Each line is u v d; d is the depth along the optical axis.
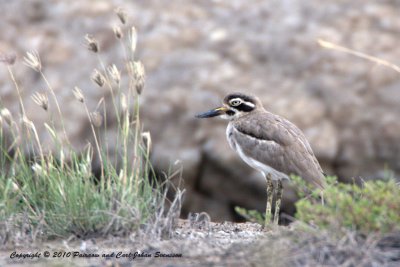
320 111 16.61
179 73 17.84
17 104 17.44
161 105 16.97
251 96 11.55
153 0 20.23
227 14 19.70
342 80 17.33
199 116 11.68
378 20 19.12
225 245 8.80
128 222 9.19
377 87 17.09
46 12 19.98
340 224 8.16
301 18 19.31
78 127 16.80
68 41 19.14
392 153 15.94
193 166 15.86
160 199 9.81
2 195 9.68
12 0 20.20
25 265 8.30
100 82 9.95
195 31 19.11
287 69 17.84
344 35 18.72
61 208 9.41
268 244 8.32
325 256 7.85
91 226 9.28
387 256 7.82
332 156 15.94
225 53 18.41
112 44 19.00
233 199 15.73
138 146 10.05
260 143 11.03
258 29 19.11
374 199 8.33
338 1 19.83
